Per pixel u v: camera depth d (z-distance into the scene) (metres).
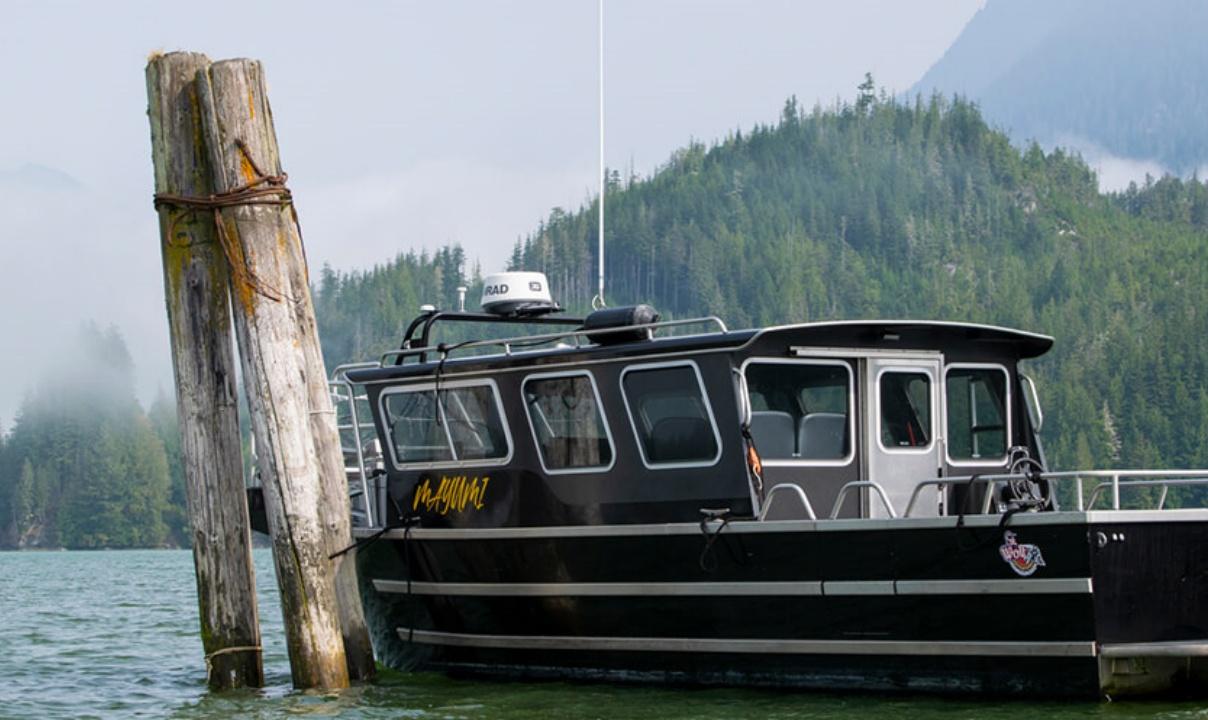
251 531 23.78
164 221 21.17
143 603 54.56
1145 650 17.92
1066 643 17.95
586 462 21.45
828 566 19.33
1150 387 197.88
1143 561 17.95
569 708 19.80
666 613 20.77
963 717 17.78
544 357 21.72
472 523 22.67
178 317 21.12
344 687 21.28
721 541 20.06
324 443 21.56
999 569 18.27
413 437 23.52
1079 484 18.78
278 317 20.89
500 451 22.39
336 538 21.61
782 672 20.00
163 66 21.22
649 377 20.80
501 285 25.08
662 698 20.25
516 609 22.34
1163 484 18.94
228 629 21.23
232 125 20.86
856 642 19.28
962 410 21.89
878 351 21.08
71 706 23.44
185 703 22.45
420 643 23.73
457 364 22.67
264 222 20.92
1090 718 17.55
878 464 21.03
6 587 71.25
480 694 21.19
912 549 18.77
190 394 21.12
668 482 20.59
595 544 21.30
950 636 18.69
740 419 19.92
